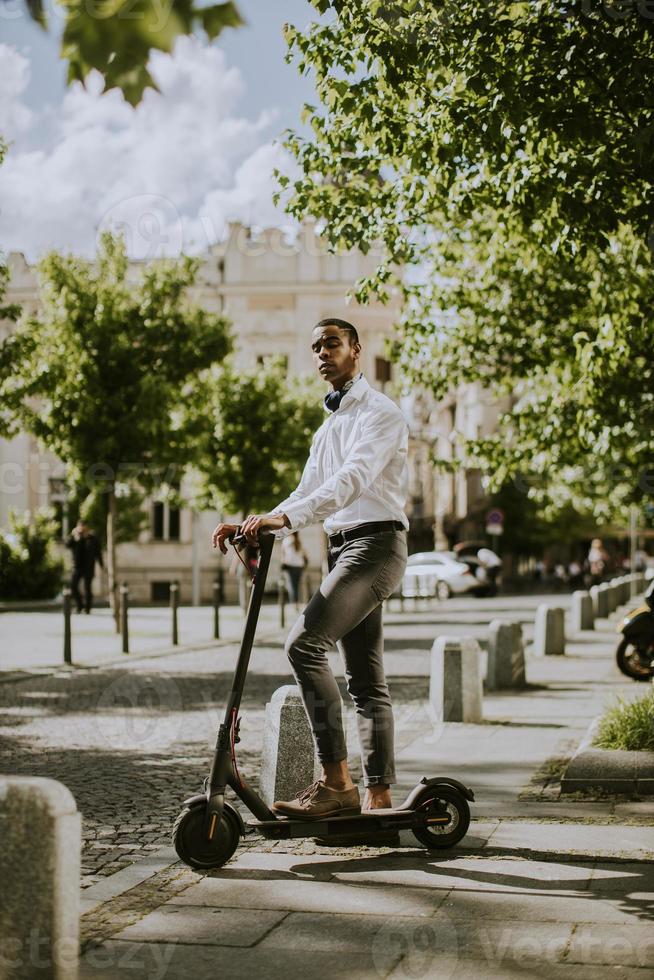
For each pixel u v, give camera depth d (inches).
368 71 286.8
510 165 300.4
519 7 280.1
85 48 85.8
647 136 256.5
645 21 263.3
